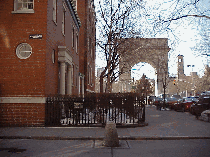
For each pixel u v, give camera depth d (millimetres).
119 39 16094
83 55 26656
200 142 8844
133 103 12727
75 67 21719
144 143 8680
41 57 11984
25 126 11664
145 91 53875
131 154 6992
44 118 11750
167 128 11812
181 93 88812
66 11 17656
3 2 12266
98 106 12461
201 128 11852
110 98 12555
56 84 14375
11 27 12141
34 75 11906
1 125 11680
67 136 9438
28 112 11727
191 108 21031
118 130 11109
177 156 6723
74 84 20953
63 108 12531
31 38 12055
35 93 11820
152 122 14562
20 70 11938
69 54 16781
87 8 26141
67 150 7504
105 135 8227
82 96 12430
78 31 24062
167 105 32000
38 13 12219
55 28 14195
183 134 10055
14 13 12195
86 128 11562
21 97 11750
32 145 8219
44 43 12062
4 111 11727
